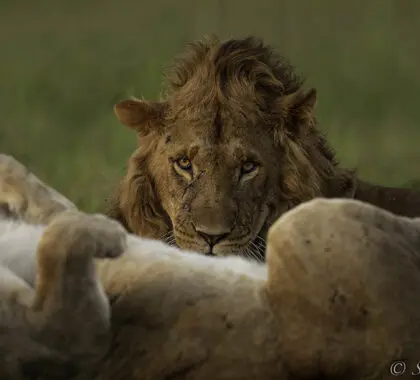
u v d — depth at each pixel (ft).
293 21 93.20
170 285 24.66
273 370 23.63
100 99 76.54
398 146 62.44
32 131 66.39
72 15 105.19
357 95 76.95
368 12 95.76
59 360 23.26
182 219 34.09
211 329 23.80
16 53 90.94
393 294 23.56
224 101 34.50
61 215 23.82
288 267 23.61
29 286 24.58
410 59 86.84
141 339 24.04
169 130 35.12
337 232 23.79
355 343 23.49
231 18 90.48
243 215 33.86
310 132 35.86
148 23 98.89
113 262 25.85
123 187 36.40
